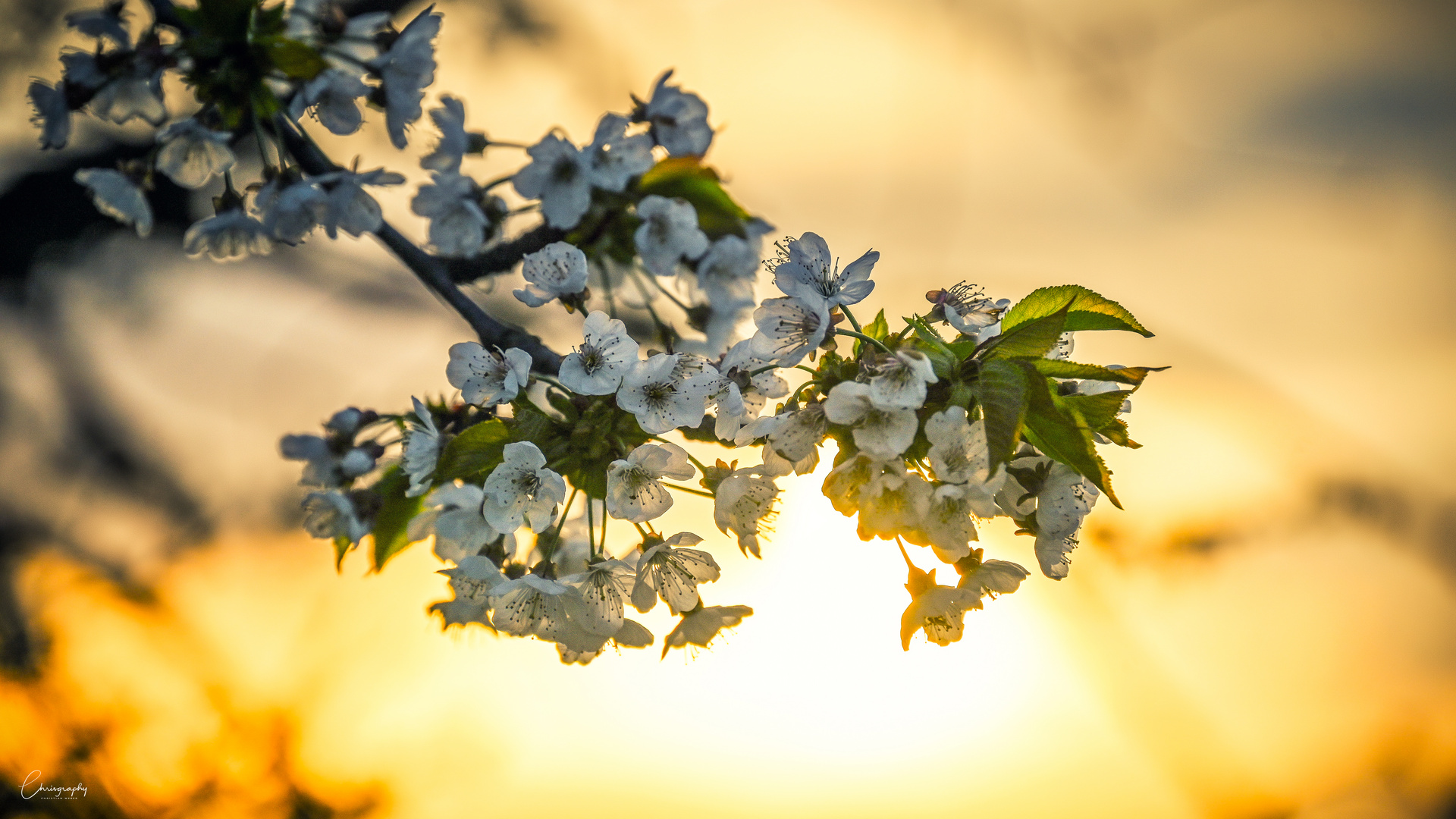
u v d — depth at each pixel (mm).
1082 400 1038
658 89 1149
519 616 1059
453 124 1119
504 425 1048
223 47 1078
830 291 1047
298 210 1100
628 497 1045
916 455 1028
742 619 1071
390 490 1086
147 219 1125
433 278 1113
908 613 1061
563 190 1120
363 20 1102
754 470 1045
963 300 1077
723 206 1147
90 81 1078
